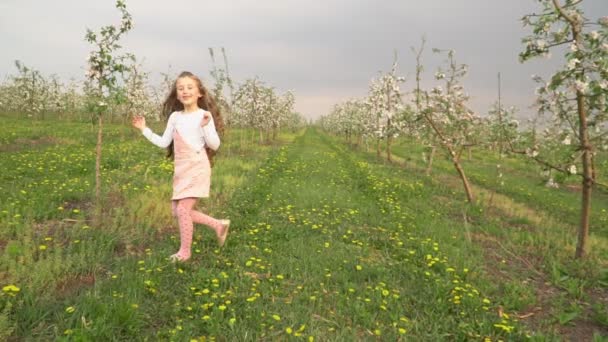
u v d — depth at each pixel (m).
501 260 6.53
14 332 3.23
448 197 12.59
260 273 4.96
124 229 6.24
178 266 4.81
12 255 4.61
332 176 14.11
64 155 15.06
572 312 4.48
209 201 8.80
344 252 5.96
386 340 3.62
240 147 23.69
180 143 5.01
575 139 7.40
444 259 5.81
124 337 3.29
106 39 7.51
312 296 4.25
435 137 12.38
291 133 62.41
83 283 4.31
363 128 30.86
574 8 6.25
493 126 10.36
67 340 3.00
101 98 7.60
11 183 9.34
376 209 9.34
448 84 12.11
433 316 4.11
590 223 10.79
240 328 3.58
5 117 37.47
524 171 23.23
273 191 10.55
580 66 6.13
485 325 3.93
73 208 7.56
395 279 5.09
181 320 3.55
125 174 11.42
